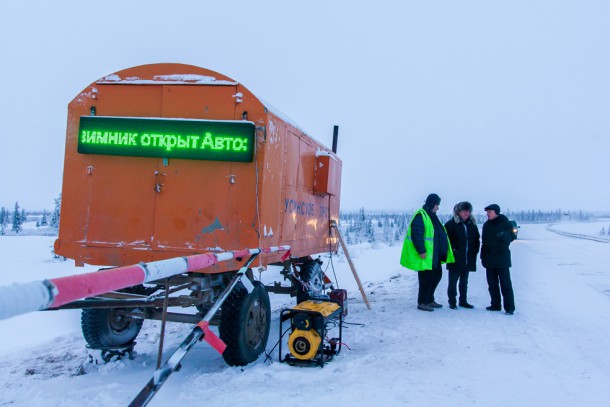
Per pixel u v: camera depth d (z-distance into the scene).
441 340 6.07
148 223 5.19
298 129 6.56
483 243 8.31
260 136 5.08
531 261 18.19
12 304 1.41
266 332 5.59
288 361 5.10
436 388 4.24
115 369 5.16
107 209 5.25
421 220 8.02
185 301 4.92
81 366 5.23
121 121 5.17
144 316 5.32
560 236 52.44
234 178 5.08
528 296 9.69
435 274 8.55
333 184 8.19
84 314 5.32
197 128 5.05
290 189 6.26
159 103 5.26
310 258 8.40
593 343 5.96
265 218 5.21
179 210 5.14
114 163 5.26
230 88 5.14
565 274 13.84
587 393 4.18
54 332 8.10
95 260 5.24
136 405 2.43
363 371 4.77
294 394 4.07
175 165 5.16
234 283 4.07
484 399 3.98
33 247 30.23
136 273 2.23
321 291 8.44
